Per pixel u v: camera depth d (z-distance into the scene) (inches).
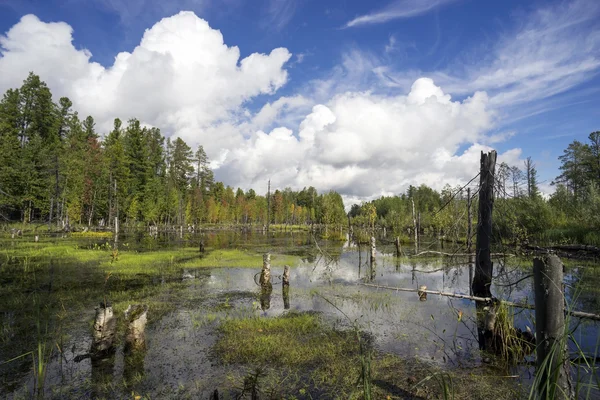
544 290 137.3
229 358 229.3
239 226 2738.7
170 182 2359.7
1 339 259.3
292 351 238.4
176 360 226.4
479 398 178.2
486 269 380.5
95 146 1893.5
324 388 189.3
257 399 172.9
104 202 1710.1
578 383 127.7
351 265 700.0
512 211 385.7
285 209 3262.8
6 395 182.9
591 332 262.8
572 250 643.5
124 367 216.2
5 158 1337.4
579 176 1717.5
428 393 183.8
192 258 752.3
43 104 1793.8
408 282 512.1
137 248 950.4
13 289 424.8
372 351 230.8
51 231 1411.2
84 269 579.8
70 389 189.2
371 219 1539.1
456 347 248.4
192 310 345.1
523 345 240.2
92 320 306.2
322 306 364.8
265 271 443.5
